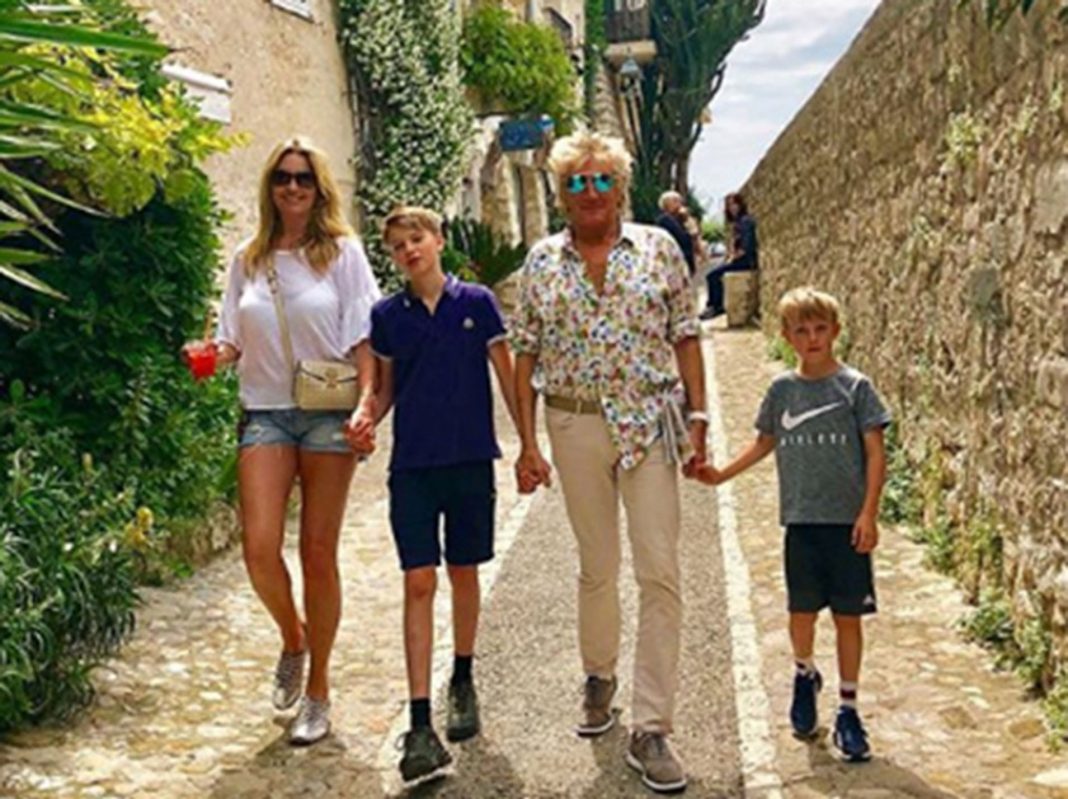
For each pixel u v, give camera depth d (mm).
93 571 4164
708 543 6105
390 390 3908
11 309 3682
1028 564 4113
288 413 3926
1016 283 4336
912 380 6184
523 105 15859
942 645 4449
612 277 3539
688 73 31547
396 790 3570
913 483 6047
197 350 3863
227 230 8578
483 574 5770
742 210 15914
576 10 25188
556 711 4102
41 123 3312
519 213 19938
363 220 11969
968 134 4984
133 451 5355
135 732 3941
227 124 8469
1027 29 4145
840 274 8648
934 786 3389
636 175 31406
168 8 7855
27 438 4754
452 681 3969
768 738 3770
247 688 4387
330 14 11203
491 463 3885
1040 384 4035
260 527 3852
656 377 3570
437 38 12875
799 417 3691
